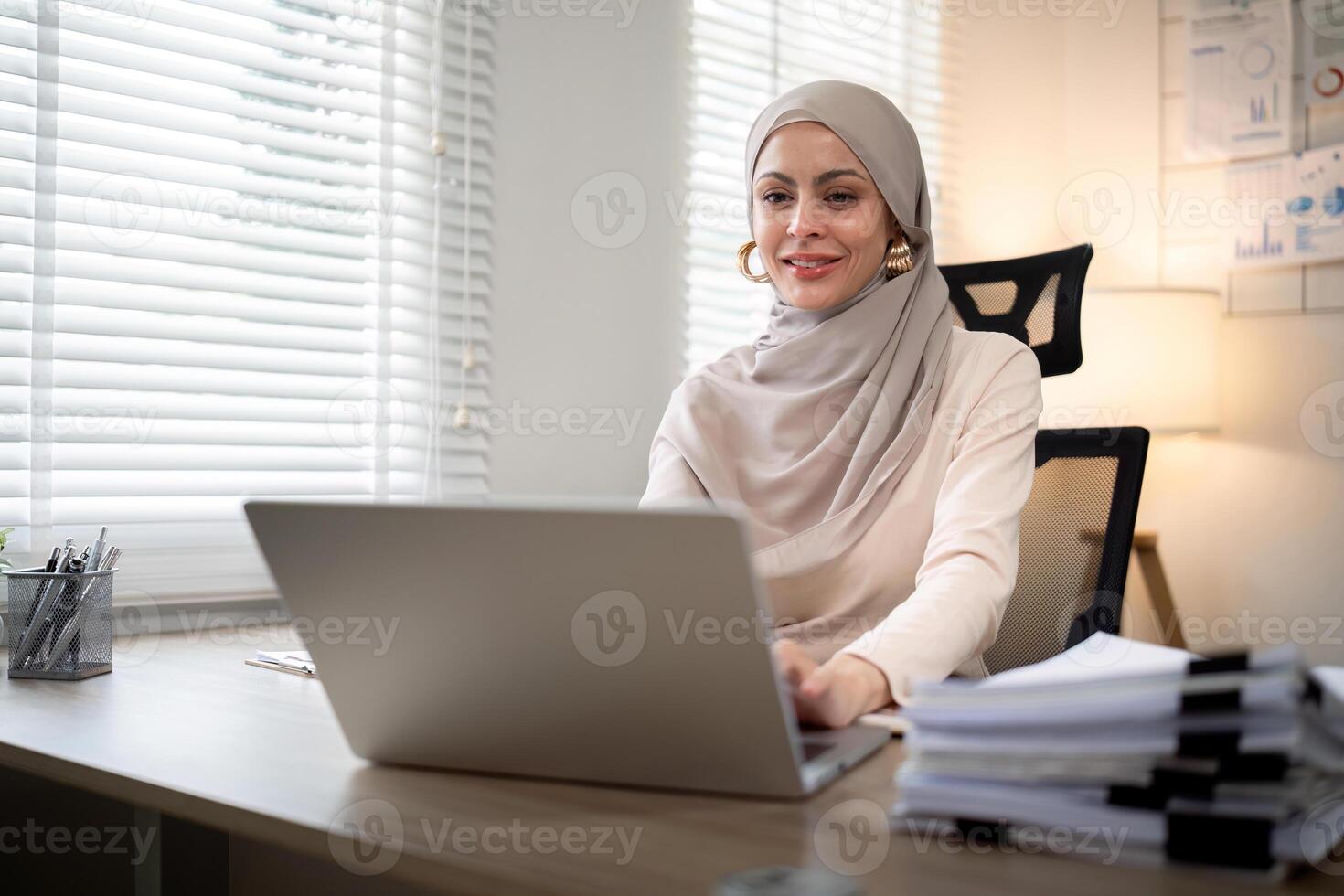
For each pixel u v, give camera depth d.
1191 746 0.56
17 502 1.60
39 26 1.60
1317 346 2.86
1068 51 3.25
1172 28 3.07
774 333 1.66
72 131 1.64
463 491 2.06
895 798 0.68
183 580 1.74
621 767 0.70
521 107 2.14
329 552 0.69
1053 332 1.73
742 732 0.66
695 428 1.57
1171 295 2.73
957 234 3.10
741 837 0.61
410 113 2.02
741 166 2.58
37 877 1.19
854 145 1.48
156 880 0.90
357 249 1.94
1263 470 2.92
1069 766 0.59
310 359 1.90
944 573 1.15
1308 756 0.56
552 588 0.66
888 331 1.53
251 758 0.79
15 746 0.83
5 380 1.57
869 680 0.90
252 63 1.82
